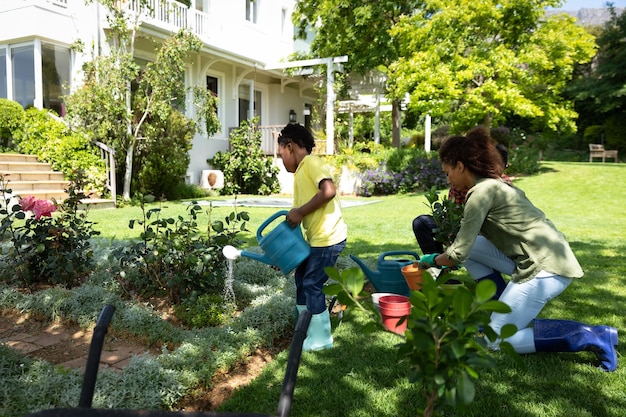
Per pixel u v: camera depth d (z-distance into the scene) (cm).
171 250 369
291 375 141
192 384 247
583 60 1376
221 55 1491
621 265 496
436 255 284
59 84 1220
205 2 1506
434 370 112
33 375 248
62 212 455
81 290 373
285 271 290
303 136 307
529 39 1342
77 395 227
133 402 225
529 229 263
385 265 389
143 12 1242
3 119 1070
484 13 1279
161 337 309
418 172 1447
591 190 1212
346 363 279
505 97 1276
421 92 1284
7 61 1205
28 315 367
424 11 1405
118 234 673
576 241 638
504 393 240
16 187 935
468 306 109
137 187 1186
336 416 225
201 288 374
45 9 1148
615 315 348
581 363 272
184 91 1177
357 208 1062
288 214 290
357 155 1466
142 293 386
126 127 1101
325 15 1584
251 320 323
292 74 1658
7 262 421
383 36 1551
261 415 132
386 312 319
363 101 1841
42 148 1075
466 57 1367
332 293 123
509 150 1538
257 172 1533
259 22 1800
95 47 1174
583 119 2741
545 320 285
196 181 1505
